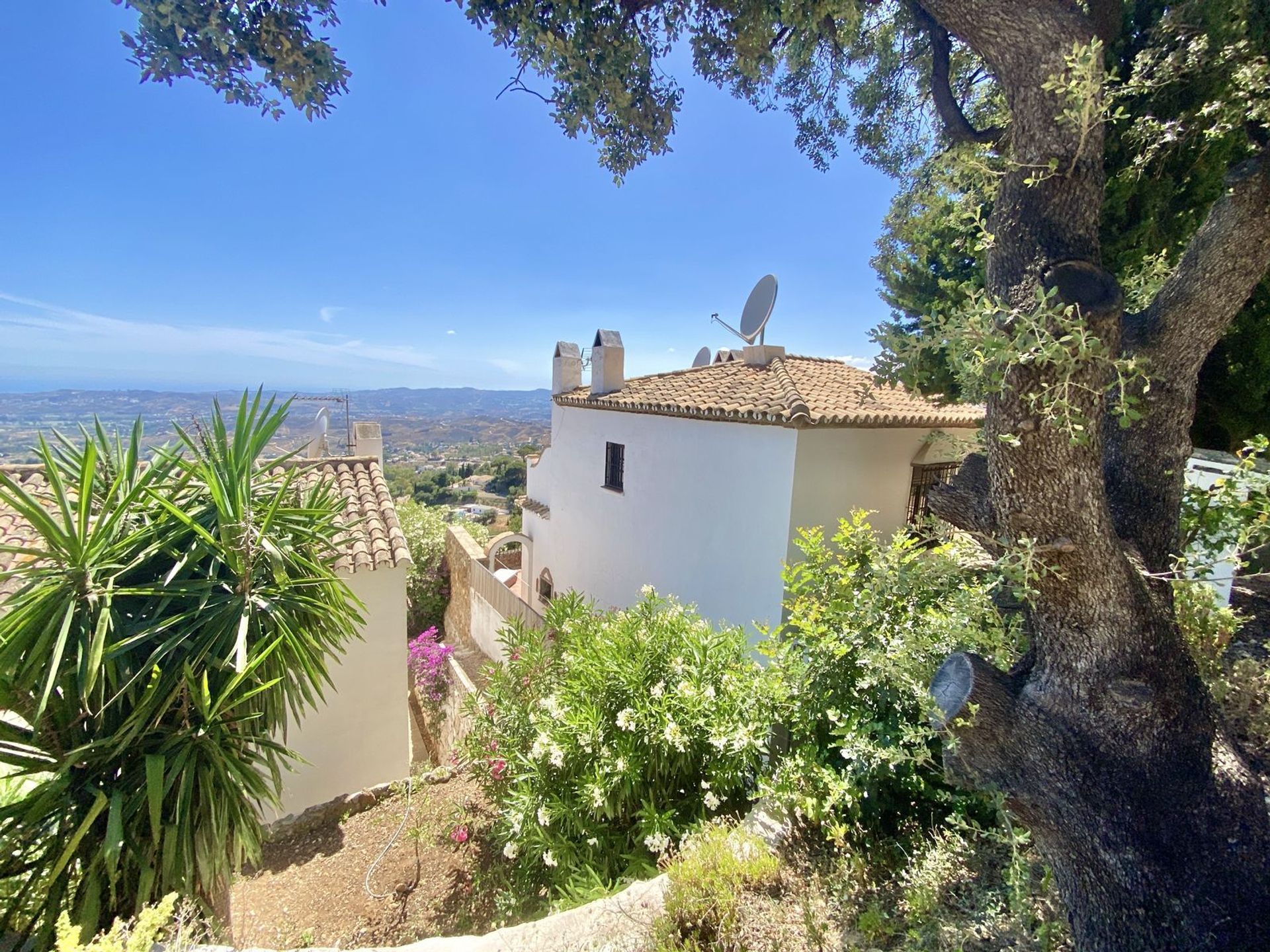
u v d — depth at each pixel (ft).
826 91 17.07
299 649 15.12
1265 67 10.67
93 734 13.24
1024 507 7.43
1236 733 9.99
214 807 13.66
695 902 10.37
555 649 19.45
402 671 22.85
